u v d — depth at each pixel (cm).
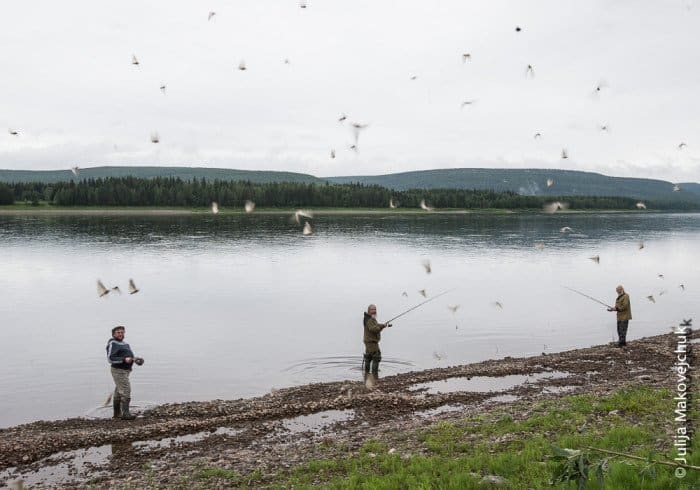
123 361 2070
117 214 19800
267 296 5066
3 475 1595
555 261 7956
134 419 2073
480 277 6347
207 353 3077
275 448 1741
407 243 10581
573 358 2819
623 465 1149
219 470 1532
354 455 1589
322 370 2758
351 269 6981
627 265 7625
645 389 2003
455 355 3047
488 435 1652
